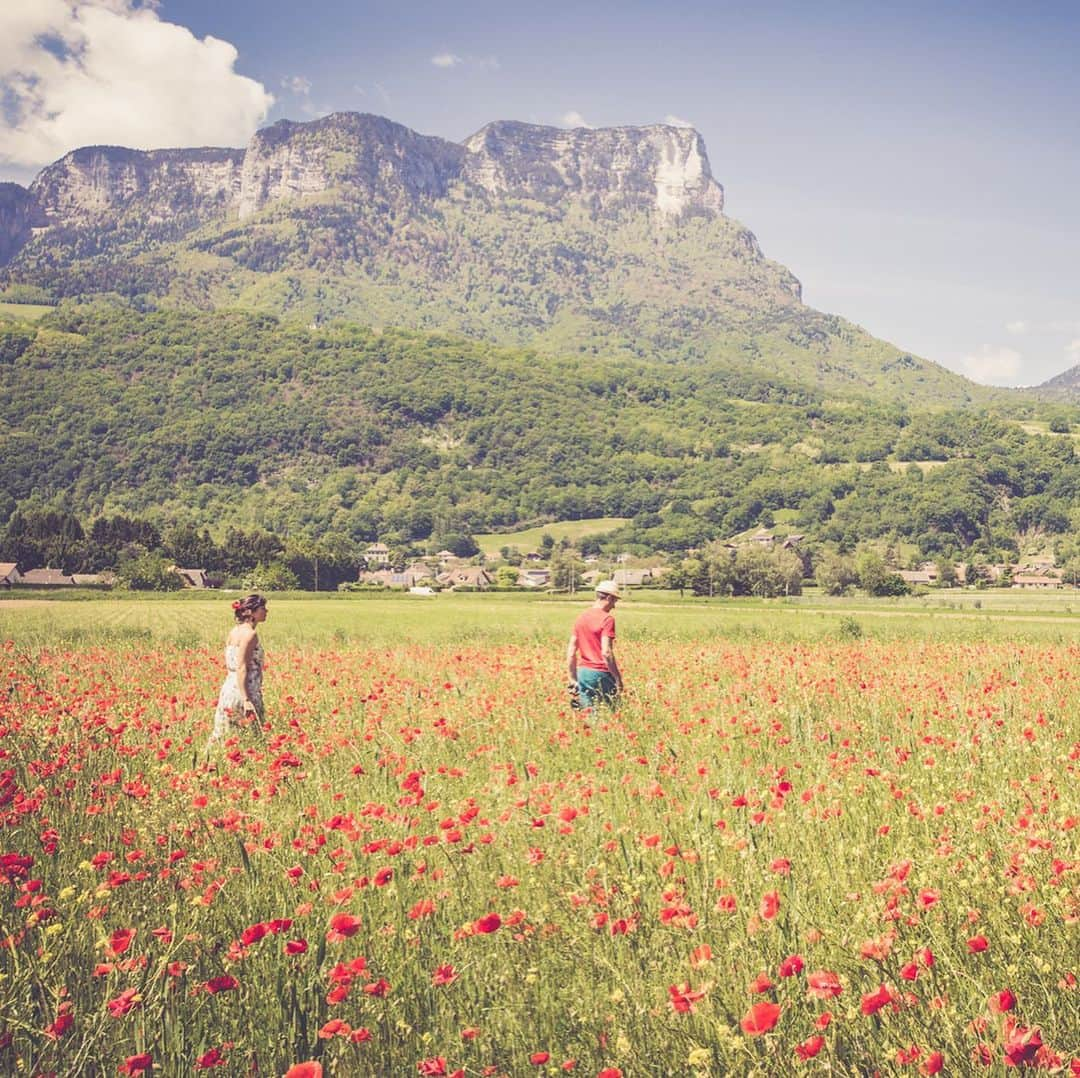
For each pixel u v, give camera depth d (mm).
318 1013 3473
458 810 5812
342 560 142375
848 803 5863
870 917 3832
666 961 3707
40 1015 3480
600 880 4359
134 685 14656
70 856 5227
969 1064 2992
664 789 6270
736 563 115250
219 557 139000
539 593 115000
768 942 3795
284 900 4523
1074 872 4039
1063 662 16047
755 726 8852
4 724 9031
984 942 3457
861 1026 3236
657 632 31516
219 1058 3111
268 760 7332
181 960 3830
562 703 11164
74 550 147500
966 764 6988
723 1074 3090
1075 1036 3236
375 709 10500
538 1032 3439
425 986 3748
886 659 17391
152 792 5754
